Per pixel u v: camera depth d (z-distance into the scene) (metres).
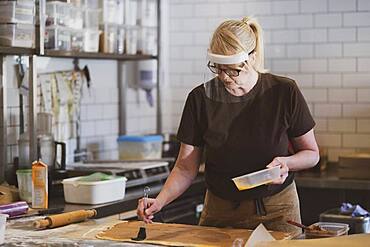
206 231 3.32
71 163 5.18
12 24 4.26
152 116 6.23
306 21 5.85
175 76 6.34
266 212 3.49
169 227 3.42
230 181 3.51
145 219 3.43
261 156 3.46
